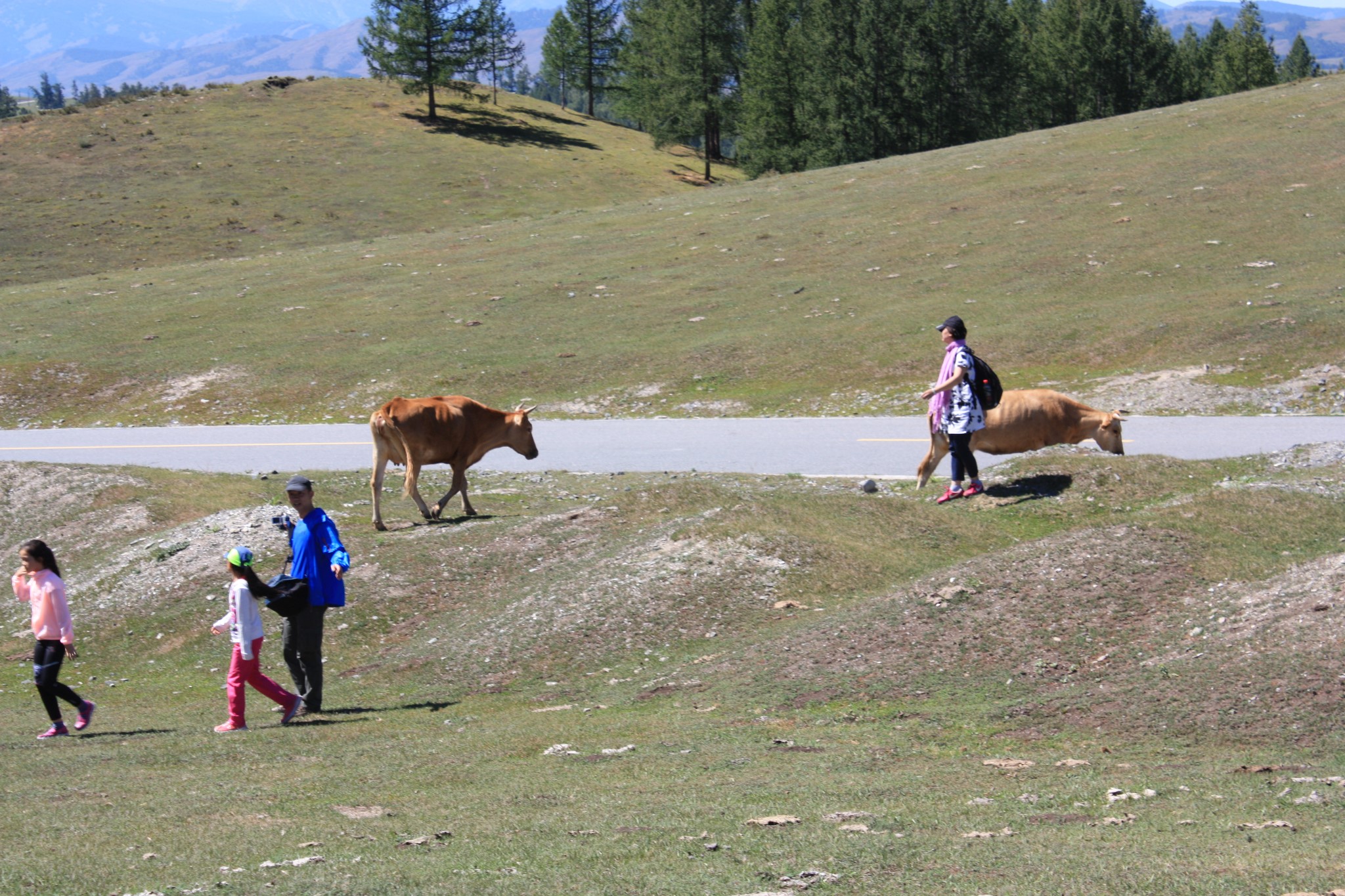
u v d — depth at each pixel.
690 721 8.71
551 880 5.00
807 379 25.52
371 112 87.62
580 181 74.69
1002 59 69.38
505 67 101.38
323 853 5.57
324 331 33.12
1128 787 6.39
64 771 7.74
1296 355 22.41
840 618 10.61
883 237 37.44
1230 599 9.48
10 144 75.81
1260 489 12.67
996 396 14.62
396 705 10.25
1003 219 37.28
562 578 13.01
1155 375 22.50
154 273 45.38
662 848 5.44
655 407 24.92
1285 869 4.73
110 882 5.18
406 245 46.25
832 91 68.19
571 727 8.77
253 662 9.39
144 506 17.86
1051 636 9.57
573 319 32.31
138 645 13.31
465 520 16.09
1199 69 92.25
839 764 7.21
